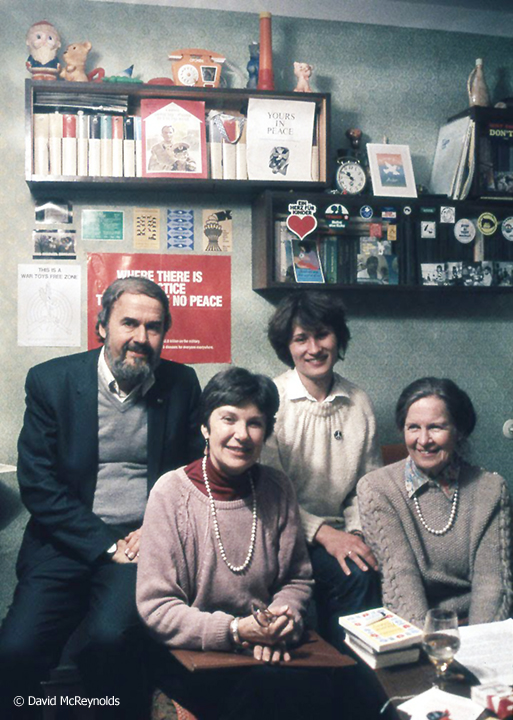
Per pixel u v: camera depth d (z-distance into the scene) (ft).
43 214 8.97
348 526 7.72
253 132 8.91
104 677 6.36
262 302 9.59
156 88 8.61
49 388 7.28
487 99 9.72
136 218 9.22
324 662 5.17
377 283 9.27
